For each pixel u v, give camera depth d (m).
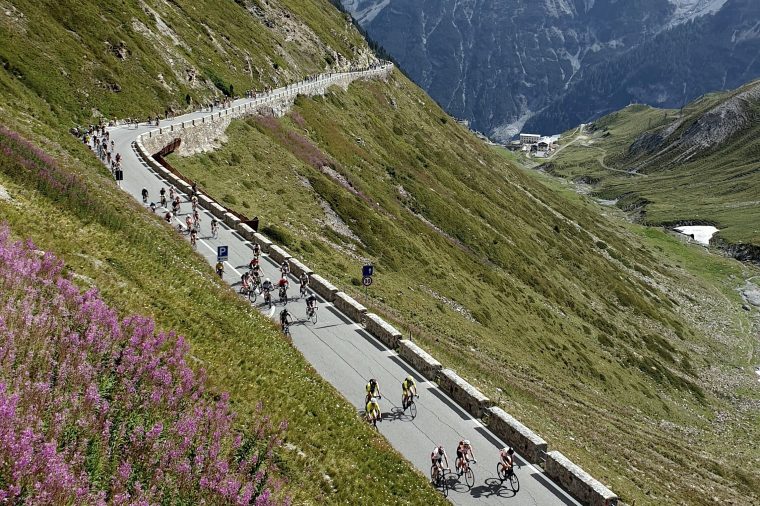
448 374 36.44
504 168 197.12
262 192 74.81
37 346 16.27
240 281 46.00
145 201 54.09
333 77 145.88
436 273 83.44
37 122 54.84
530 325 90.56
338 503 20.39
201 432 17.86
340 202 83.25
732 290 173.25
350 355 38.62
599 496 27.22
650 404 88.62
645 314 129.75
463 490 28.02
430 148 152.62
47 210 29.08
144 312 23.88
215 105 97.38
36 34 75.19
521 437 31.61
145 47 92.94
